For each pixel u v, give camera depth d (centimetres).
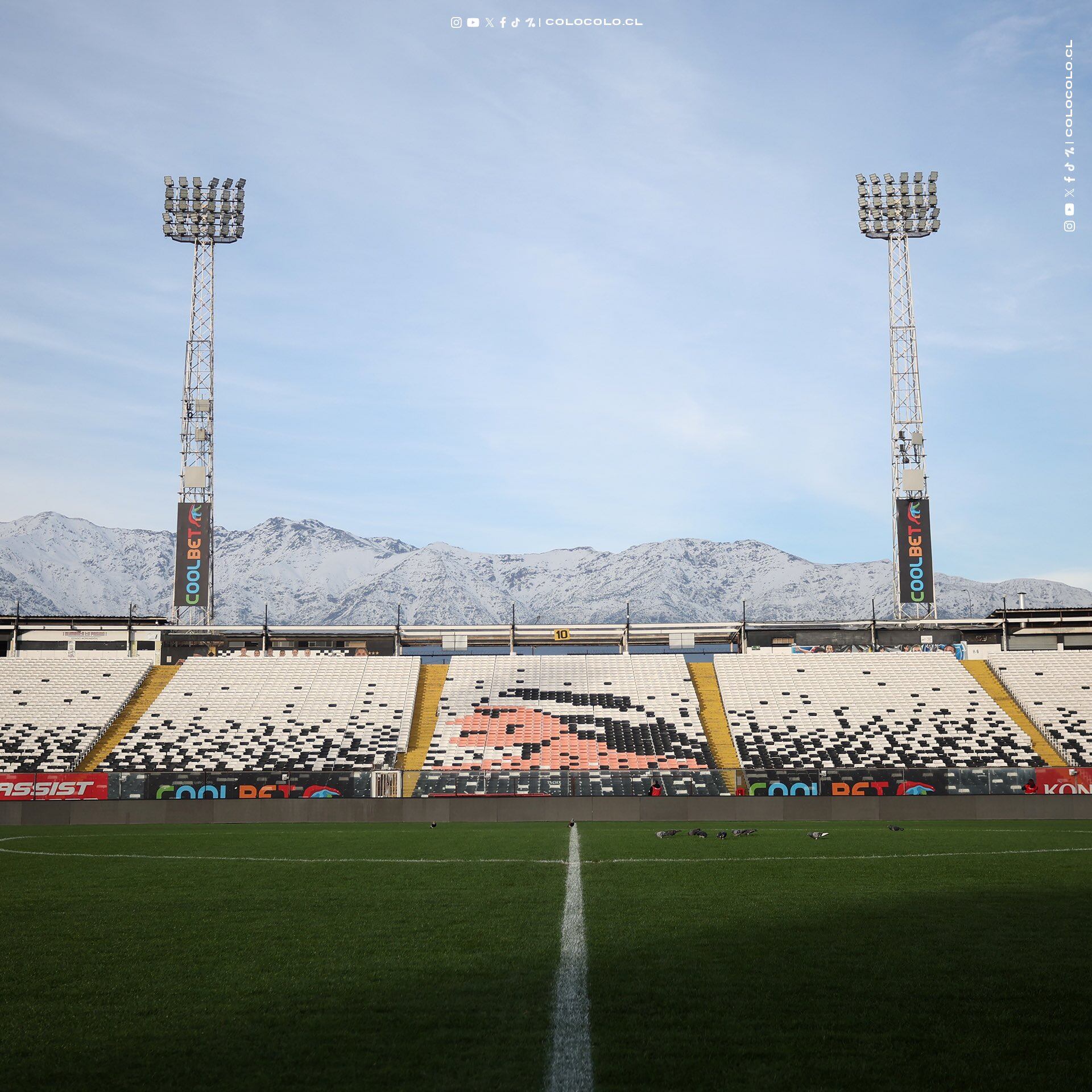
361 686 9450
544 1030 1354
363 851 3938
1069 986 1566
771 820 5766
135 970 1728
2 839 4675
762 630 10494
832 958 1770
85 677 9381
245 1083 1170
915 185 10525
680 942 1927
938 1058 1238
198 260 10588
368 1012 1451
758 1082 1161
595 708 9144
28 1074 1202
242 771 7019
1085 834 4547
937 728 8619
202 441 10375
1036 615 10038
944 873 3053
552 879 2959
